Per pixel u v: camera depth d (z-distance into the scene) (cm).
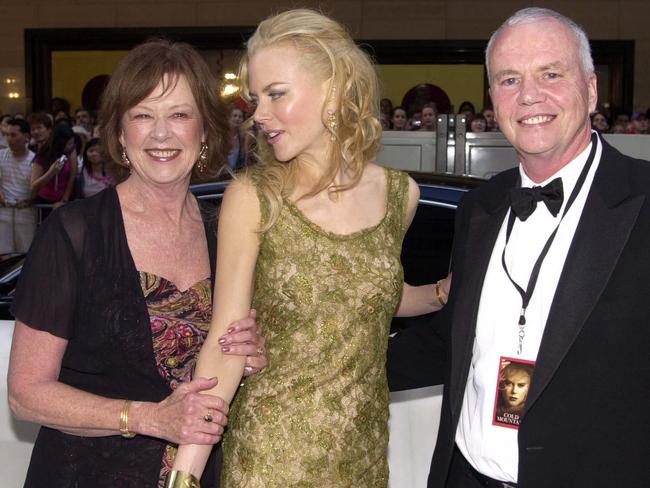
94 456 202
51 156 755
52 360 199
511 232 205
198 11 1306
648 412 181
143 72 203
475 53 1275
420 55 1288
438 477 211
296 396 200
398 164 653
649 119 1002
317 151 205
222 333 199
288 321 201
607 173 195
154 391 204
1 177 754
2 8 1327
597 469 183
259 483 199
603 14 1259
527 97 197
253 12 1298
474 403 205
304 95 200
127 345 202
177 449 205
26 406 196
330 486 200
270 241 200
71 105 1340
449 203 321
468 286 208
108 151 211
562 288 188
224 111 215
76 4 1320
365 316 202
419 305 244
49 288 198
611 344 183
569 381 186
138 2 1313
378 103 212
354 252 203
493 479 200
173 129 206
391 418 285
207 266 216
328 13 212
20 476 288
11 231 751
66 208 205
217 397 193
